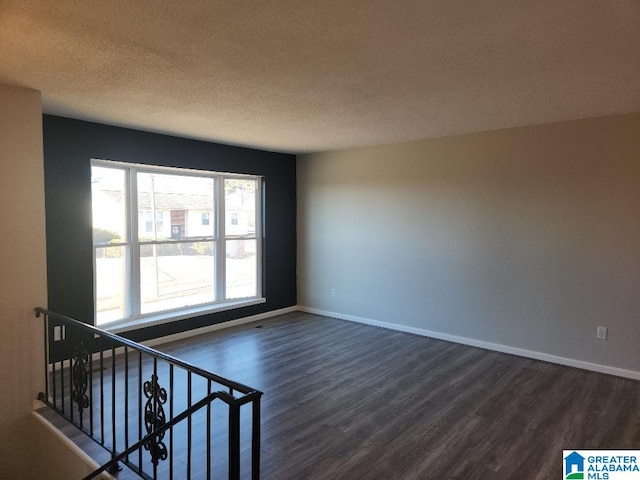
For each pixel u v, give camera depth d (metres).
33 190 3.16
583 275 4.10
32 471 3.24
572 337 4.19
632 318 3.86
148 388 2.32
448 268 5.00
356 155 5.76
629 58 2.47
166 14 1.92
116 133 4.39
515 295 4.52
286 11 1.89
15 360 3.13
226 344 4.89
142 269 4.85
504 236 4.56
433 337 5.16
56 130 3.97
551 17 1.95
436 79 2.85
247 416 3.17
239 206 5.89
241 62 2.53
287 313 6.40
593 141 3.98
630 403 3.38
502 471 2.49
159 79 2.86
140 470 2.36
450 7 1.85
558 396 3.51
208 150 5.26
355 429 2.98
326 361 4.36
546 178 4.27
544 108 3.64
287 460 2.60
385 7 1.85
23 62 2.56
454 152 4.88
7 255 3.07
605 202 3.95
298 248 6.52
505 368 4.15
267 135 4.86
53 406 3.18
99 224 4.47
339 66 2.60
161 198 5.02
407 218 5.31
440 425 3.03
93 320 4.30
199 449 2.75
